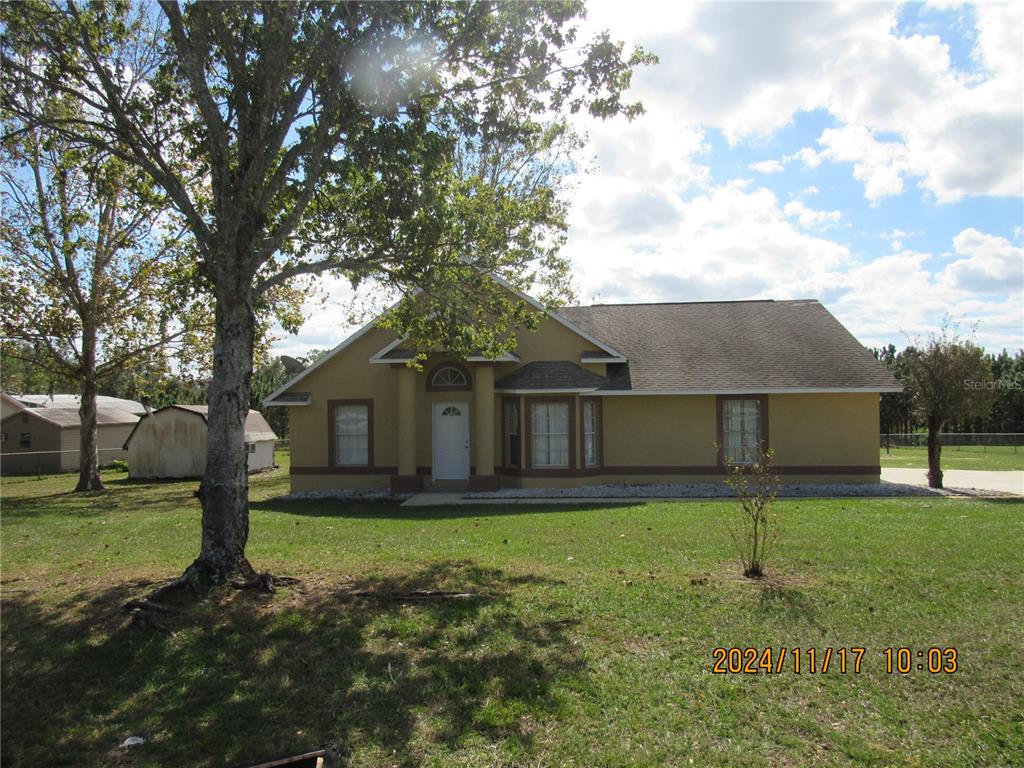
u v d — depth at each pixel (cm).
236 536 805
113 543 1221
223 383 810
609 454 2066
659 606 729
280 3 786
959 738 475
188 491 2564
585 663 592
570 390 1912
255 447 3453
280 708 525
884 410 5416
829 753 458
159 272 2470
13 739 491
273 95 788
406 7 849
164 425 3256
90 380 2675
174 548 1141
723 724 495
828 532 1144
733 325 2355
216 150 793
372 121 916
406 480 1981
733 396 2050
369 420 2089
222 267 803
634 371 2091
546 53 930
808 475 2023
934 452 2011
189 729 499
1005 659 595
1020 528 1184
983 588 786
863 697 534
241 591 770
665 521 1302
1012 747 462
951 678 562
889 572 859
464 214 1016
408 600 757
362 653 615
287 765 446
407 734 483
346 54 832
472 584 819
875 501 1631
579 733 483
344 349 2106
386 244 959
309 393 2111
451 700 530
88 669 595
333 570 893
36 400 5219
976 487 2011
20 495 2527
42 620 707
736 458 2041
